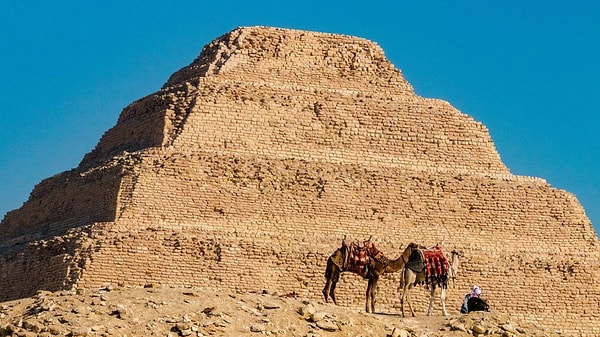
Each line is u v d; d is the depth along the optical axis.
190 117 172.12
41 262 163.00
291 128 174.75
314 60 184.25
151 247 158.38
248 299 110.31
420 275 131.00
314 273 161.50
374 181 172.25
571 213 176.62
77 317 101.62
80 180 174.75
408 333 112.94
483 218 173.88
